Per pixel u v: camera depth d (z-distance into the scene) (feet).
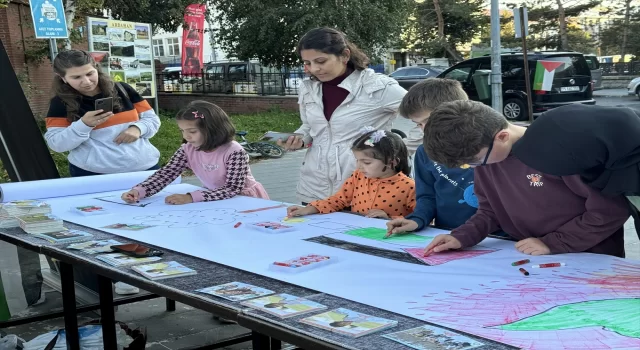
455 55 118.93
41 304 12.83
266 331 4.54
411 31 115.85
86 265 6.62
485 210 7.11
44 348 9.46
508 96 38.86
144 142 12.90
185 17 59.41
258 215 9.19
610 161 5.41
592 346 3.97
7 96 12.67
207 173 11.28
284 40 59.62
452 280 5.60
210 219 8.98
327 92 10.59
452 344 4.05
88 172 12.30
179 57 128.36
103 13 53.88
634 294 4.98
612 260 5.99
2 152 12.89
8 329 11.54
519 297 5.04
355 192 9.66
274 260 6.49
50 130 11.84
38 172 13.10
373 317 4.54
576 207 6.39
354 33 57.06
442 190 8.29
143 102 12.94
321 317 4.54
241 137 37.45
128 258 6.64
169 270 6.07
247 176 11.51
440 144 5.94
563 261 6.04
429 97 7.93
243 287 5.43
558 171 5.55
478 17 115.85
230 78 63.77
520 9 19.83
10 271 12.98
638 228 5.99
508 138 6.04
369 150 9.05
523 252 6.50
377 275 5.82
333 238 7.52
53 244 7.50
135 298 11.72
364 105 10.28
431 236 7.57
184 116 10.74
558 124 5.52
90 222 9.05
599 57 93.15
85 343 9.39
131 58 38.14
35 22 19.43
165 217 9.23
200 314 12.39
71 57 11.34
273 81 62.13
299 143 10.54
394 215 9.23
